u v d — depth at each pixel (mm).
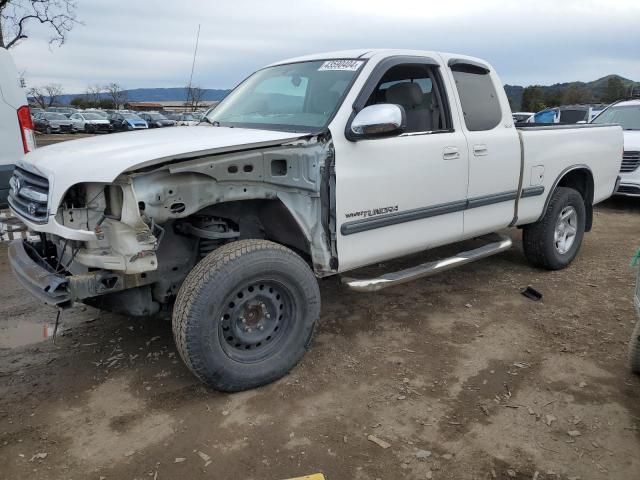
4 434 2932
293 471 2641
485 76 4719
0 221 3867
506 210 4844
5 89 6328
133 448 2818
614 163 6043
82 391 3357
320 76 3994
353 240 3680
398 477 2609
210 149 3045
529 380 3469
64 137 34500
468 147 4309
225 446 2828
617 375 3527
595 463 2707
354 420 3047
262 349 3375
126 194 2896
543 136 5047
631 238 7172
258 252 3207
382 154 3723
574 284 5234
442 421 3041
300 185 3443
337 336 4098
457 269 5660
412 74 4188
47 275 3053
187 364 3109
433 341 4023
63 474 2631
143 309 3467
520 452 2787
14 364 3697
